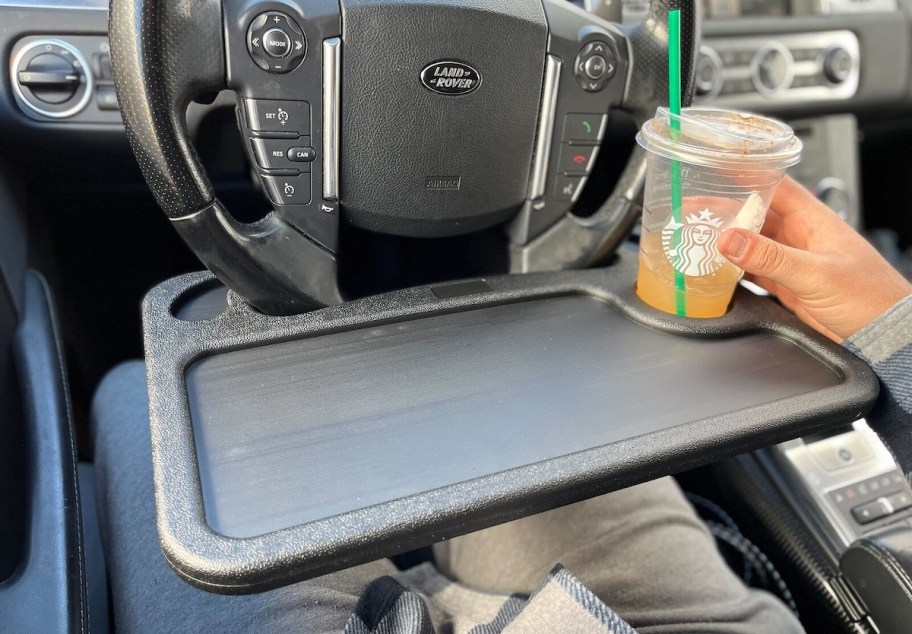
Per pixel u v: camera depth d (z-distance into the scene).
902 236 1.83
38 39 0.88
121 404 0.96
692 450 0.58
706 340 0.72
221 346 0.66
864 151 1.81
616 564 0.77
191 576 0.47
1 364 0.91
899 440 0.69
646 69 0.75
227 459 0.55
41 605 0.71
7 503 0.82
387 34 0.64
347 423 0.59
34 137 0.92
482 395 0.63
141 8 0.55
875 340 0.68
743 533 0.98
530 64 0.70
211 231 0.65
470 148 0.71
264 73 0.61
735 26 1.36
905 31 1.46
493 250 0.90
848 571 0.75
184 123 0.61
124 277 1.23
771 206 0.76
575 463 0.55
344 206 0.70
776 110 1.44
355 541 0.48
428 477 0.54
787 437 0.63
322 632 0.61
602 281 0.80
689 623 0.70
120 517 0.79
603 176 1.11
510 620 0.60
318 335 0.69
